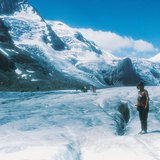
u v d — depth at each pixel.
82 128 16.62
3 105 31.25
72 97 41.62
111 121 19.56
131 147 11.30
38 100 37.75
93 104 31.05
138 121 20.05
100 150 11.18
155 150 10.85
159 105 29.42
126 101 32.25
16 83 160.38
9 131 15.45
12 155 8.73
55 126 17.38
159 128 16.56
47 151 9.23
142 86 14.88
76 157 9.97
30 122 18.84
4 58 169.12
